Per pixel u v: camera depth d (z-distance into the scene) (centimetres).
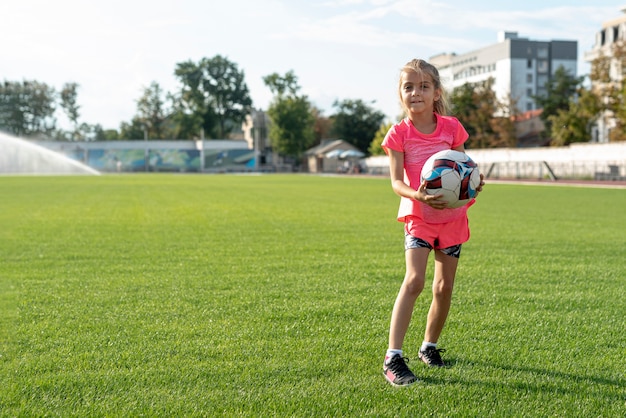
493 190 2877
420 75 380
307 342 439
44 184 3734
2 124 9325
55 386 352
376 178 5259
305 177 5700
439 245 385
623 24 6281
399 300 372
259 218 1472
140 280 688
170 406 322
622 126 4934
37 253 904
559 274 717
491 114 6906
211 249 942
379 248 950
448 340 446
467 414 312
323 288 640
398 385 353
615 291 620
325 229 1223
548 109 7556
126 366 389
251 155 8606
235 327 481
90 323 496
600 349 424
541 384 355
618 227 1240
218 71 9469
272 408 319
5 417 310
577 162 4344
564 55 10912
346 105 9819
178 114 9488
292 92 8744
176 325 489
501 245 972
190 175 6581
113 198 2291
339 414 311
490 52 11325
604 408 320
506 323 494
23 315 523
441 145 388
